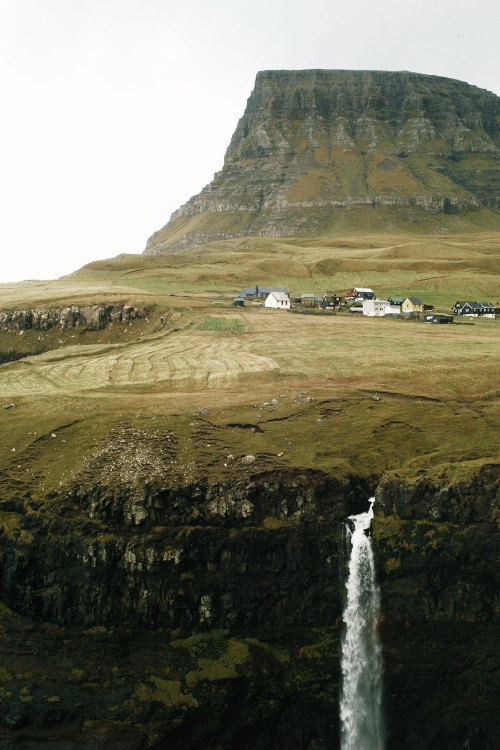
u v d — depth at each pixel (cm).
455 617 5778
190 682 5444
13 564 6062
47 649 5747
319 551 6141
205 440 7344
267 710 5575
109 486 6412
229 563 5975
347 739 5756
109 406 8550
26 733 5309
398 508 6191
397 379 9494
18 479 6819
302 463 6688
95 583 5909
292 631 5888
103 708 5362
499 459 6469
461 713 5634
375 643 5941
